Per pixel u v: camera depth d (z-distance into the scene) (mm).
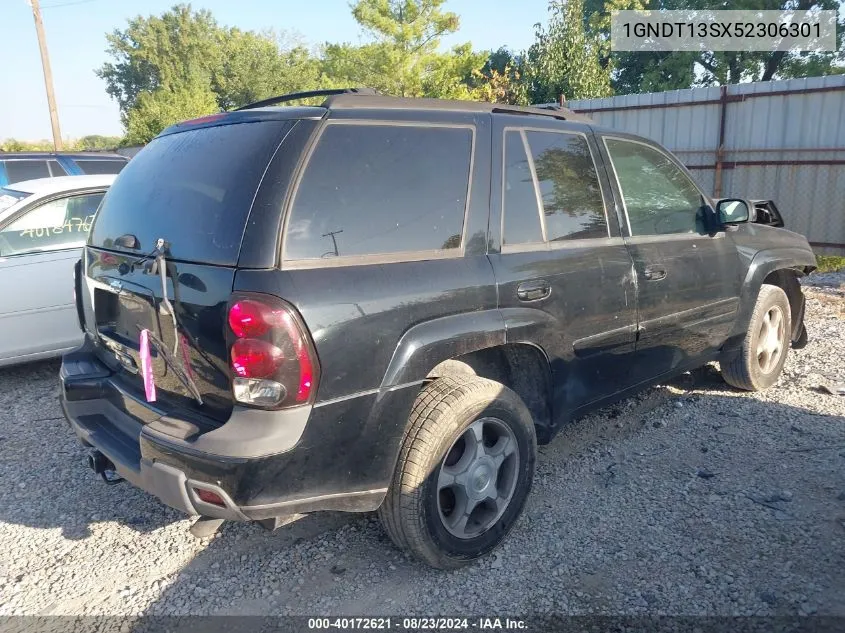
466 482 3021
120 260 3016
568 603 2832
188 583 3041
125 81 55125
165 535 3443
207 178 2752
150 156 3268
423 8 29500
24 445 4547
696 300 4188
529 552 3189
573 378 3490
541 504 3605
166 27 52531
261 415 2428
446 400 2869
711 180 11891
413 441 2801
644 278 3793
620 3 28406
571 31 18062
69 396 3244
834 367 5602
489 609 2812
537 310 3219
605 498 3646
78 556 3281
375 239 2734
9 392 5609
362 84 29953
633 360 3854
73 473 4141
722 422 4562
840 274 9695
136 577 3100
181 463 2471
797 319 5555
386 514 2875
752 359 4867
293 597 2928
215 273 2494
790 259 5023
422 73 29781
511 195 3246
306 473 2512
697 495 3639
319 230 2582
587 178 3672
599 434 4457
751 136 11305
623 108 12789
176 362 2715
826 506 3479
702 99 11703
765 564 3035
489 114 3301
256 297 2393
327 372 2494
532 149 3416
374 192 2766
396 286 2711
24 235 5598
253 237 2467
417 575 3053
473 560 3102
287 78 48281
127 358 3094
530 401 3490
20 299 5500
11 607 2912
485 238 3096
